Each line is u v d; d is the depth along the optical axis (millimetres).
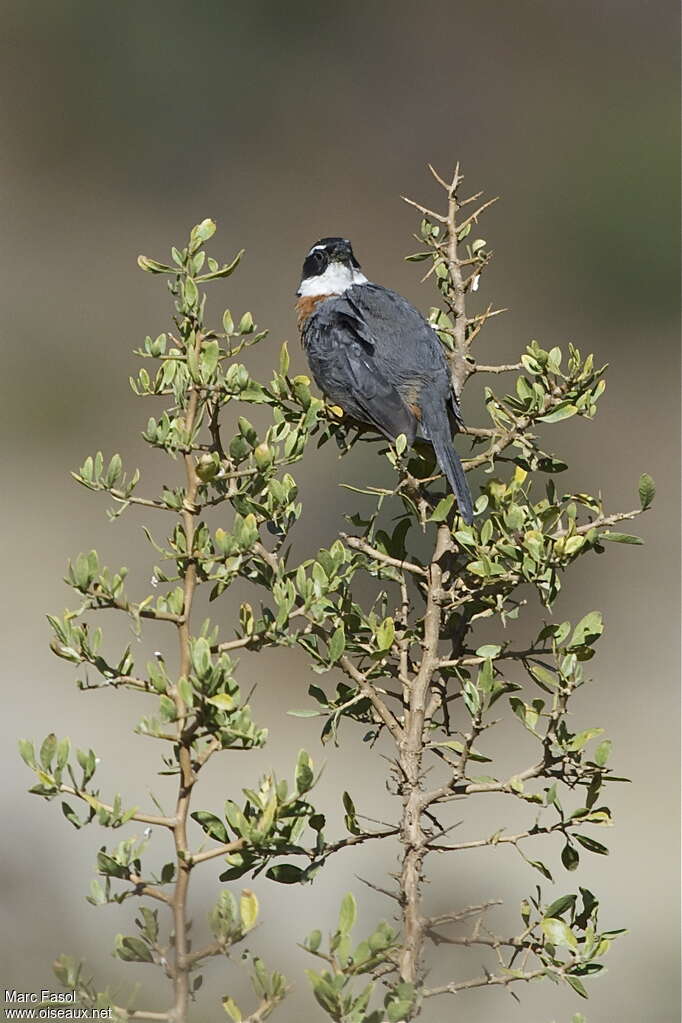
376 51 32000
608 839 11219
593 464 20531
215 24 31141
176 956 4293
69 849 9523
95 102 30297
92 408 22359
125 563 17141
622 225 27109
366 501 16328
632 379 24297
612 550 17500
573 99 31266
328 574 4762
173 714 4312
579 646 4863
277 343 24969
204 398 4773
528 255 27891
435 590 5039
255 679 14070
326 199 30297
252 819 4457
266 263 29047
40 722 12805
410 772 4773
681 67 31922
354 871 9742
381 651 4863
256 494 4801
